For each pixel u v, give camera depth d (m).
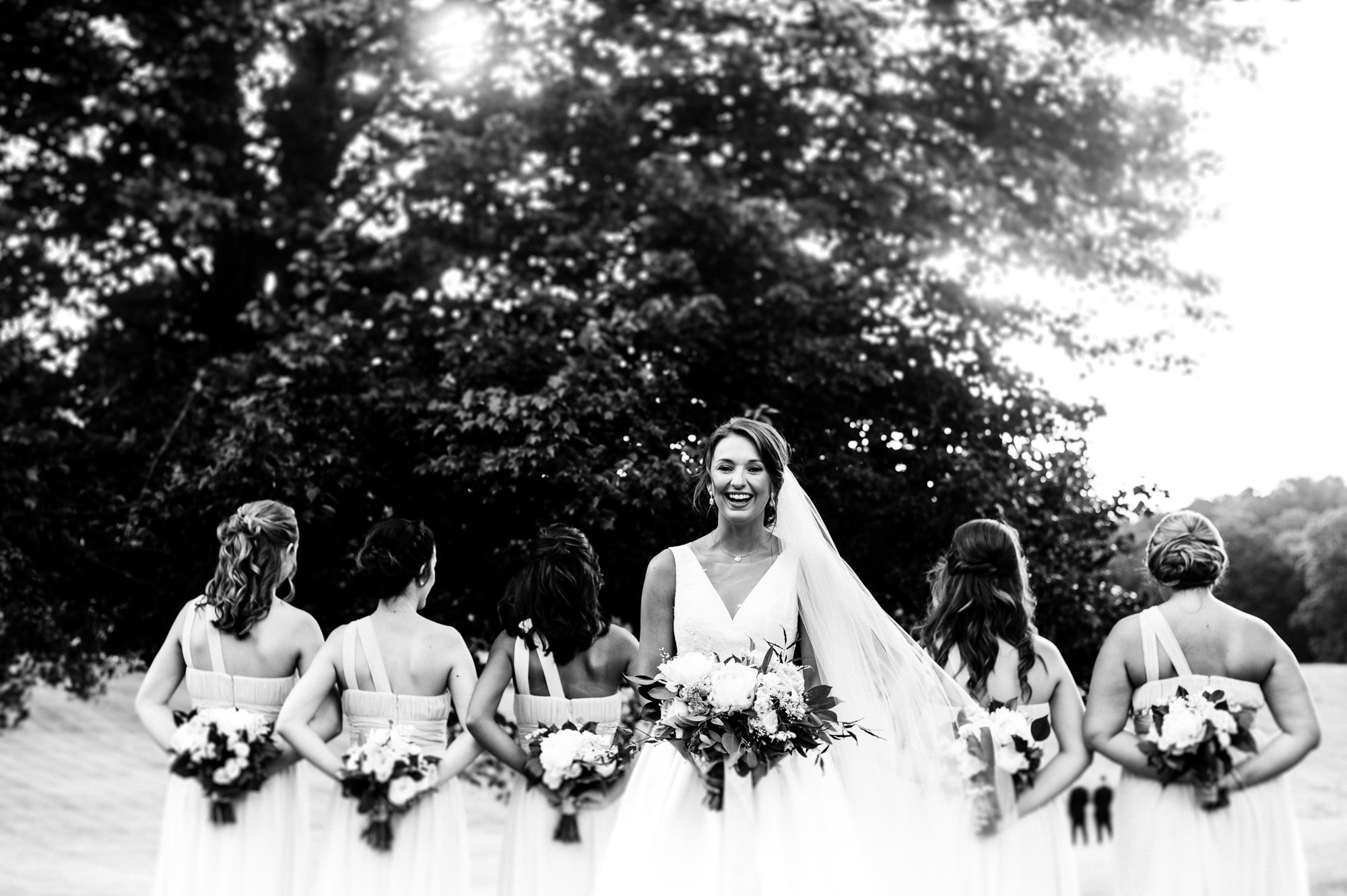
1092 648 10.06
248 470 8.73
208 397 9.98
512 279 10.51
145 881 18.34
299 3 10.91
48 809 24.27
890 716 4.42
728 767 3.83
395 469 9.53
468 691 5.12
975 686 4.83
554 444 8.52
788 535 4.33
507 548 9.09
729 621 4.14
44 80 11.87
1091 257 12.39
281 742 5.00
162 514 9.16
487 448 8.97
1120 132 12.82
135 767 28.38
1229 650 4.63
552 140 11.99
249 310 10.15
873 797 4.35
